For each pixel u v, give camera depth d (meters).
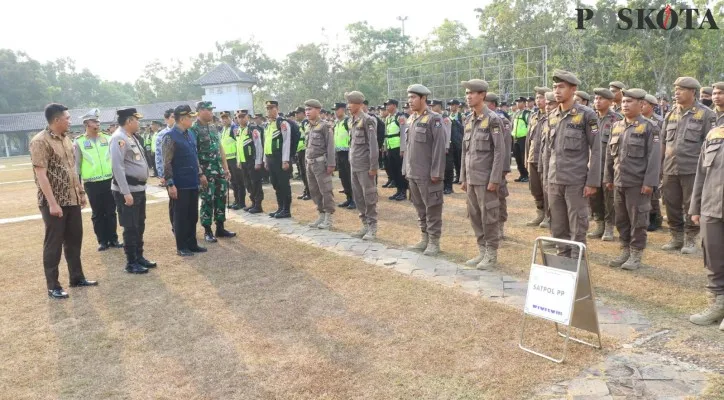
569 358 3.46
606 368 3.31
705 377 3.13
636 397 2.95
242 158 9.75
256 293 5.14
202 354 3.81
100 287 5.58
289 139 8.86
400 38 55.31
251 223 8.87
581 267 3.48
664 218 7.64
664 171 5.91
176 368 3.62
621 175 5.34
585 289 3.51
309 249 6.78
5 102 56.56
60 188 5.20
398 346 3.77
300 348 3.83
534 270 3.65
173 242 7.62
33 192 15.41
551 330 3.93
